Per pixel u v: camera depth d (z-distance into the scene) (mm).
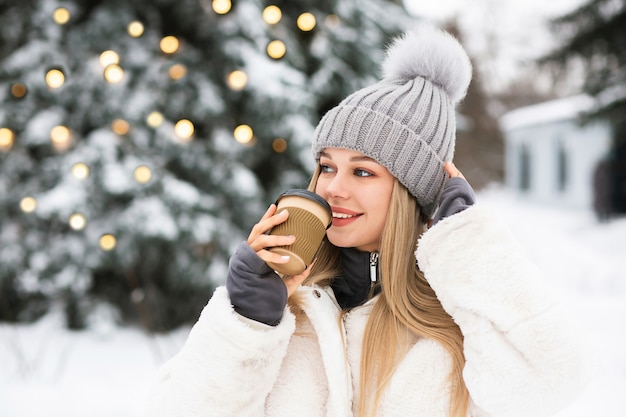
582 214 15930
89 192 3971
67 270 4070
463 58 1278
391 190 1172
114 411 2949
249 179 4285
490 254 1022
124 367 3625
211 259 4219
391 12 5414
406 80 1253
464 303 1009
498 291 1004
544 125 19062
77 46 4207
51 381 3328
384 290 1128
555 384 961
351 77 4660
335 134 1167
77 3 4453
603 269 8578
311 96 4324
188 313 4480
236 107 4406
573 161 16953
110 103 4059
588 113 10164
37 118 4145
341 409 1022
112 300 4406
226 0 2779
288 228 979
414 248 1188
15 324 4387
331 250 1252
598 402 3418
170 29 4504
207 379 949
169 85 4133
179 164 4258
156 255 4164
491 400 980
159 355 3781
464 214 1043
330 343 1060
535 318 980
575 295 7309
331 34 4703
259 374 980
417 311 1118
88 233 4016
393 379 1067
